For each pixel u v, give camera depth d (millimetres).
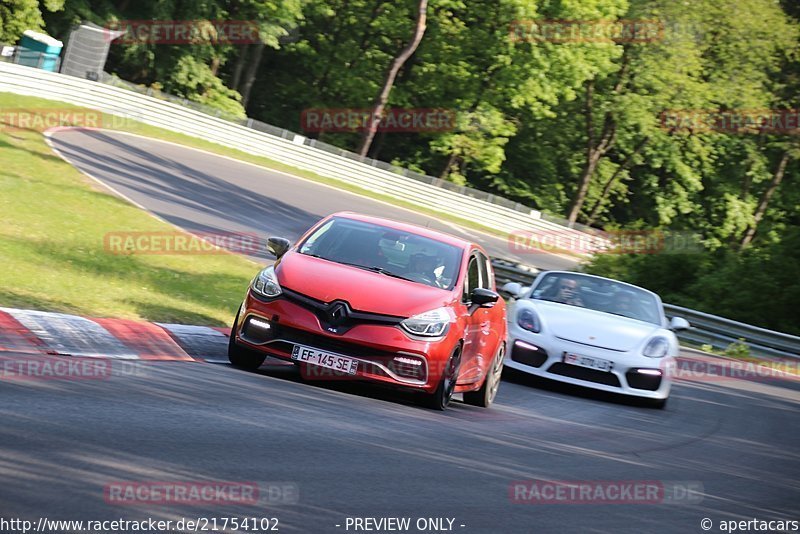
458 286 31859
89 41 150375
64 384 22453
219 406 23312
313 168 147875
